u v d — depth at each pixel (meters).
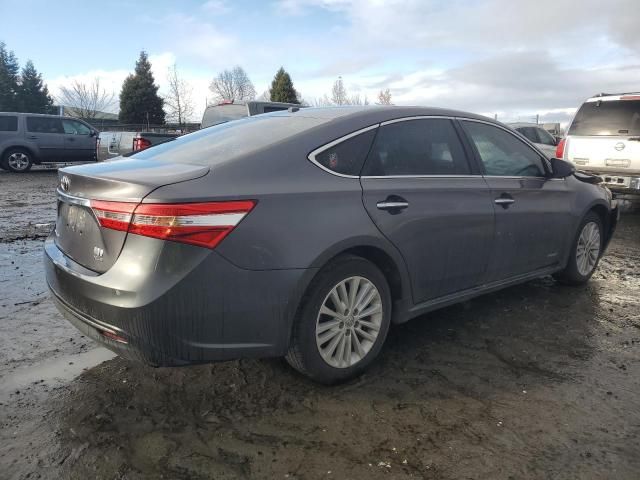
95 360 3.39
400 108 3.56
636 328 3.98
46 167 19.50
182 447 2.49
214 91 58.59
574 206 4.63
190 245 2.46
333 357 3.02
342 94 52.47
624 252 6.53
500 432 2.62
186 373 3.21
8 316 4.12
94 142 17.58
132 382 3.10
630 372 3.27
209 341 2.55
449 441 2.54
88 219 2.71
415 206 3.29
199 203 2.48
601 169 8.71
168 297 2.42
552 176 4.50
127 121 56.81
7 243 6.62
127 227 2.48
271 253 2.65
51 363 3.34
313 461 2.39
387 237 3.13
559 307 4.43
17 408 2.81
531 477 2.29
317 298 2.87
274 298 2.68
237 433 2.61
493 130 4.13
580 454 2.45
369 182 3.13
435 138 3.65
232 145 3.07
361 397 2.95
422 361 3.40
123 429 2.63
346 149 3.13
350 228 2.94
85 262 2.73
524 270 4.25
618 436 2.59
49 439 2.54
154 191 2.46
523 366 3.34
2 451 2.45
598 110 8.86
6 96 64.06
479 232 3.71
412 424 2.68
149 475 2.30
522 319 4.15
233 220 2.55
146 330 2.43
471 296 3.83
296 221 2.75
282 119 3.43
